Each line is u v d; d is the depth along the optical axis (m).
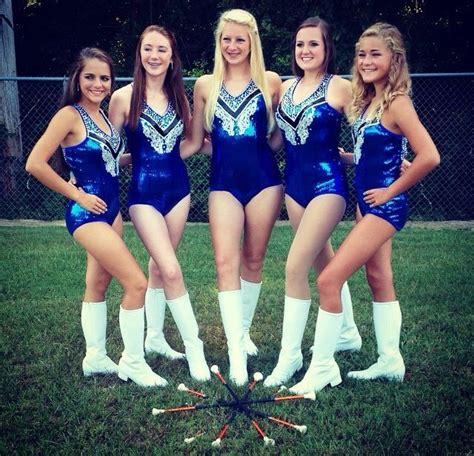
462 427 3.02
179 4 10.52
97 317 3.60
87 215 3.36
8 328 4.36
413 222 8.76
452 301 4.86
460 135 8.92
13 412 3.21
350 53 9.16
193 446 2.91
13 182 9.14
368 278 3.53
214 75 3.65
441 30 9.41
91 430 3.04
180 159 3.76
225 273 3.60
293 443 2.93
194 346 3.64
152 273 3.89
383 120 3.21
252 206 3.68
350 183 8.59
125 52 10.85
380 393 3.37
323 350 3.40
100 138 3.38
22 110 9.45
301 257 3.45
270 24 9.37
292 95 3.55
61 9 10.90
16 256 6.46
